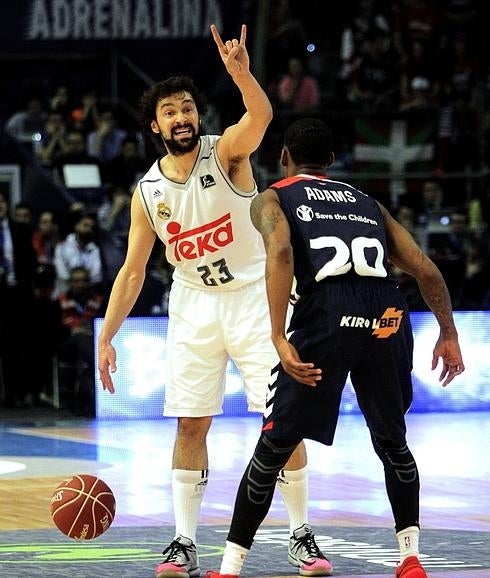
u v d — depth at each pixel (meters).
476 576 9.77
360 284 9.23
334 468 17.34
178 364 10.51
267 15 35.97
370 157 33.69
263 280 10.57
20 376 27.70
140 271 10.69
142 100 10.44
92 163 34.41
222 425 23.36
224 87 36.41
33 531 12.16
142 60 37.22
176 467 10.39
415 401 26.09
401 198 32.75
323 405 9.12
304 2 38.31
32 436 21.94
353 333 9.11
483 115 34.72
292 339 9.20
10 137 34.06
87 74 37.72
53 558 10.56
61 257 28.84
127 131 36.84
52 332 27.61
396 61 36.16
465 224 30.83
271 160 34.41
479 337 26.52
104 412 24.97
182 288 10.66
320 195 9.51
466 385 26.47
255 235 10.55
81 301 27.78
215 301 10.52
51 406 28.06
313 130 9.90
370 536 11.91
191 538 10.21
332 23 38.41
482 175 33.31
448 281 28.72
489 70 36.84
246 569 10.20
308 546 10.12
